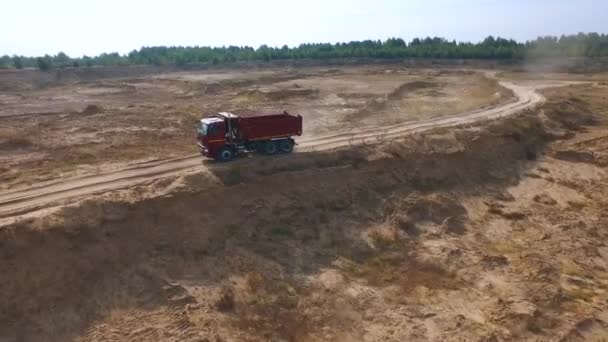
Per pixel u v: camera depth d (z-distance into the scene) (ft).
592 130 162.91
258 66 396.78
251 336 62.44
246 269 74.23
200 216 79.77
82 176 92.79
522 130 143.84
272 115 99.25
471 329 66.39
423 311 70.18
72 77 328.70
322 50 458.91
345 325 66.85
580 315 69.10
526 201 110.73
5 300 60.03
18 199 79.66
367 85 261.65
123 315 62.59
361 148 110.11
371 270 79.82
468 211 102.37
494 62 384.68
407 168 109.29
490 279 78.69
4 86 278.05
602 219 101.65
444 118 150.82
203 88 266.36
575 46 414.62
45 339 58.29
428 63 393.29
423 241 89.71
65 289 63.62
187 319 62.23
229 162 96.43
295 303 69.51
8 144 123.03
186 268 71.31
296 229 85.61
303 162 100.07
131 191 80.48
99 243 69.56
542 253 87.40
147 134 137.49
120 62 406.62
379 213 95.20
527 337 65.10
